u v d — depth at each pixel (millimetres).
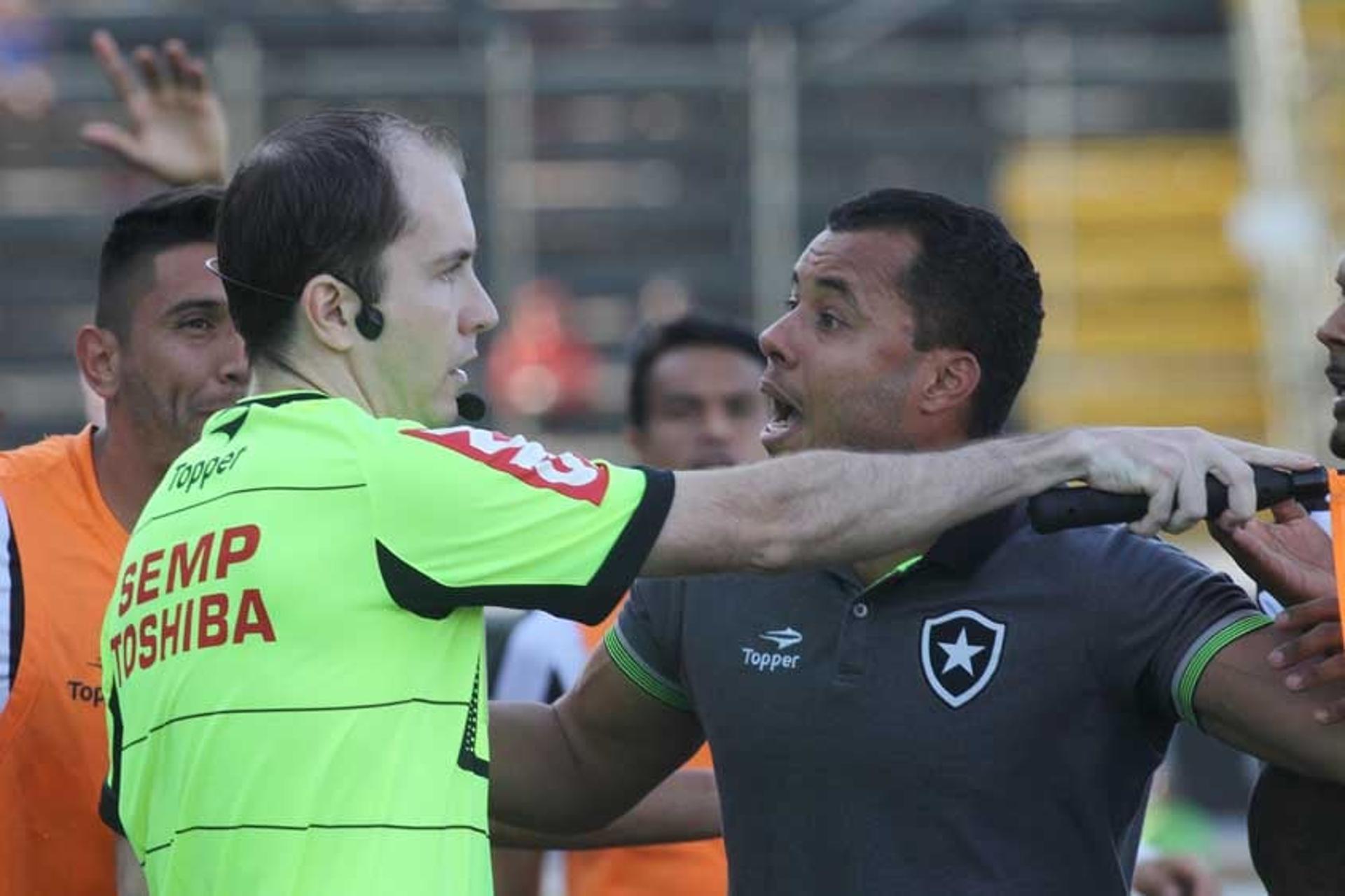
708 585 9203
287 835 7348
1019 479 7703
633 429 17109
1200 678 8180
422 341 7922
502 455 7574
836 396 8961
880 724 8484
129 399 10469
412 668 7461
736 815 8930
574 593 7496
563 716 9867
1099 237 38125
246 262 7941
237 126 35219
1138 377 37812
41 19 36469
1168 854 14055
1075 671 8383
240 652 7488
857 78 37031
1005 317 9016
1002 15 37750
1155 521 7672
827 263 9016
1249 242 36969
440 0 36562
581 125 37406
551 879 19516
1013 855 8367
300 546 7480
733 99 37531
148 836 7895
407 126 8039
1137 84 38031
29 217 36938
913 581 8586
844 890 8508
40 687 10156
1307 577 8180
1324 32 37312
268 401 7879
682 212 37250
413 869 7348
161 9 36969
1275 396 36688
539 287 36625
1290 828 8398
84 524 10453
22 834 10180
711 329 16672
